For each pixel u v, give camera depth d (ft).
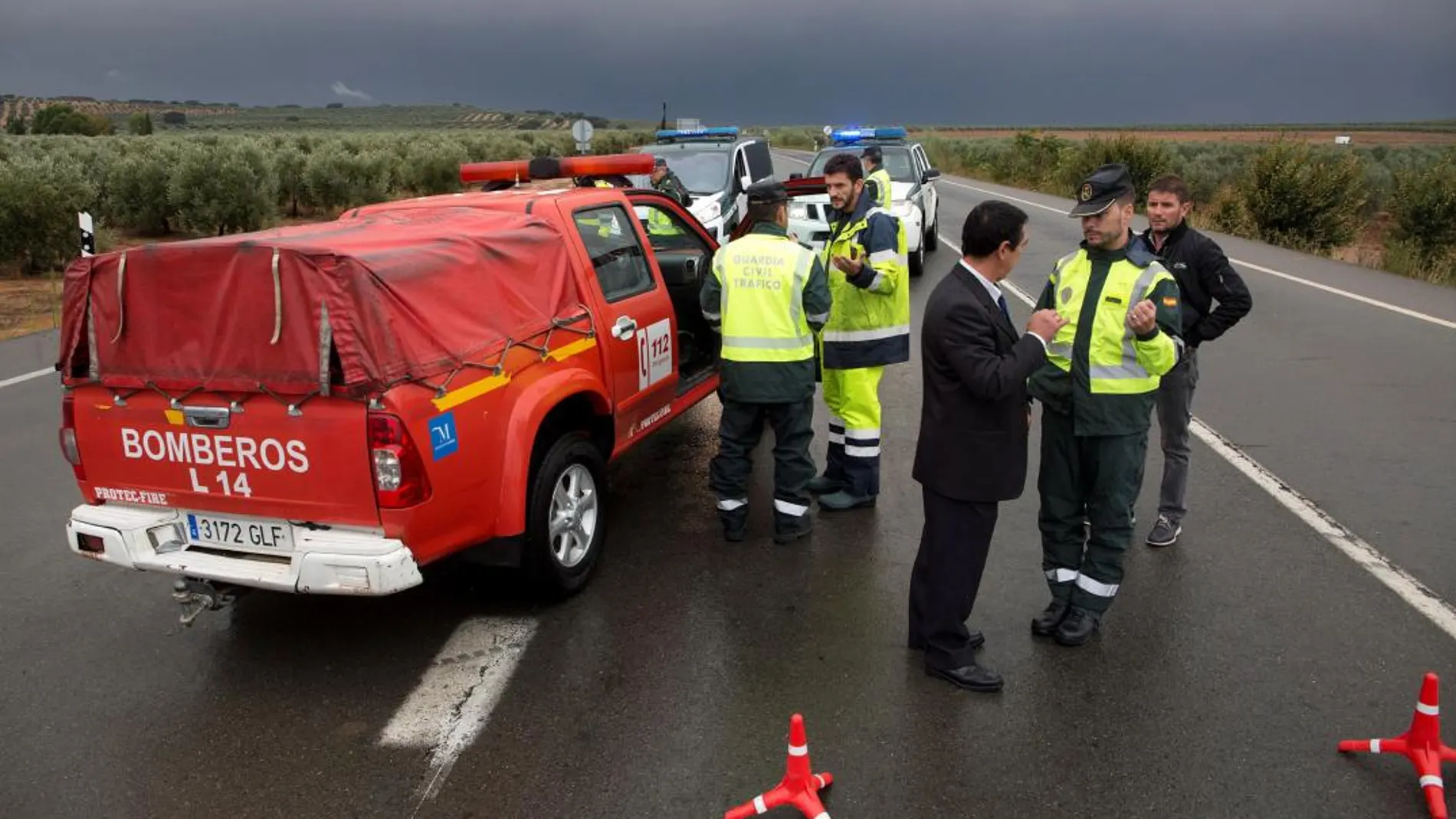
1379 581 15.21
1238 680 12.67
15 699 12.96
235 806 10.78
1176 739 11.49
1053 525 13.80
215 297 11.94
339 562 11.76
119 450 12.92
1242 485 19.22
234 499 12.46
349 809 10.67
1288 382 26.37
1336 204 61.46
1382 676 12.64
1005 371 11.39
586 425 16.65
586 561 15.71
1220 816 10.21
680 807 10.56
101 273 12.49
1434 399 24.50
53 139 98.84
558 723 12.10
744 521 17.49
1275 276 44.06
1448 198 54.75
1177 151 141.28
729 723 12.01
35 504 20.13
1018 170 110.32
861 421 18.33
